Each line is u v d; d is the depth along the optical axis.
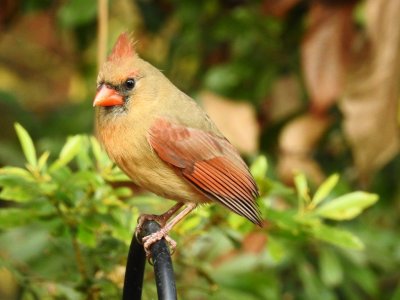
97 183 7.77
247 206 8.16
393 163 11.73
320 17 10.45
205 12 11.43
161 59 12.23
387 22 10.03
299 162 10.92
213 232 8.66
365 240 11.04
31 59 13.85
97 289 7.97
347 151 11.63
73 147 7.98
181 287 8.35
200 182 8.45
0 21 11.69
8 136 12.20
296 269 10.91
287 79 11.49
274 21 11.14
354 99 10.16
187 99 8.80
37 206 7.95
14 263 8.87
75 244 7.96
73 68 13.51
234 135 11.02
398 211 11.77
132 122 8.46
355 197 8.22
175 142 8.47
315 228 8.02
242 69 11.20
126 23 12.07
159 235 7.93
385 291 11.24
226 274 9.80
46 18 13.03
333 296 10.31
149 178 8.53
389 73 10.08
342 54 10.38
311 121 10.83
